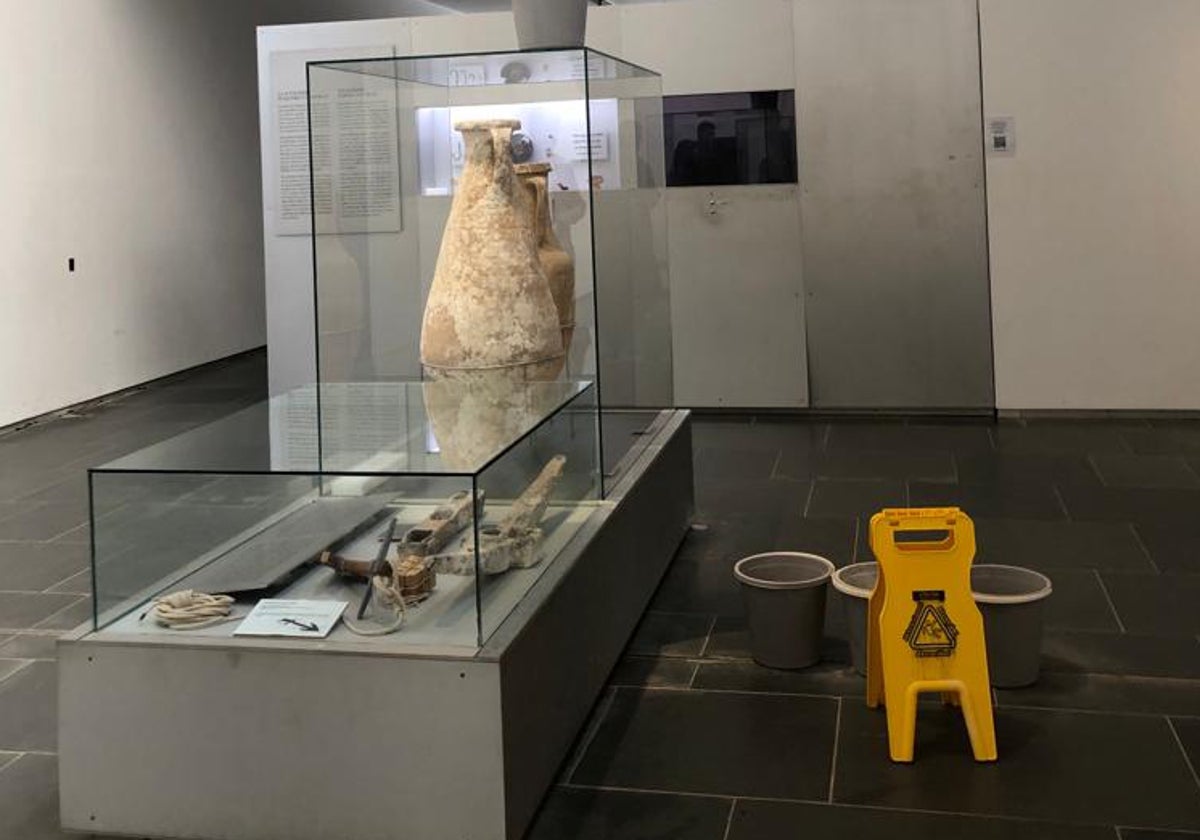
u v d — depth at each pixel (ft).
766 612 11.08
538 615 8.81
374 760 8.16
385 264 14.21
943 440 20.61
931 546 9.52
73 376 26.86
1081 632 11.83
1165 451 19.08
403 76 13.12
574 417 10.74
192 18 31.91
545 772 8.96
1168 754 9.27
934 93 21.85
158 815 8.51
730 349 23.50
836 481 18.13
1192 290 21.31
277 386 24.50
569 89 11.89
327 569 8.84
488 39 23.36
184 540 8.91
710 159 22.99
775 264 23.06
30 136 25.44
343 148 13.92
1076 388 21.97
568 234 11.99
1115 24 20.92
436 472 8.31
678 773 9.30
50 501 18.45
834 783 9.04
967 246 22.12
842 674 11.03
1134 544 14.46
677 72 22.82
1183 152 21.01
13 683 11.41
